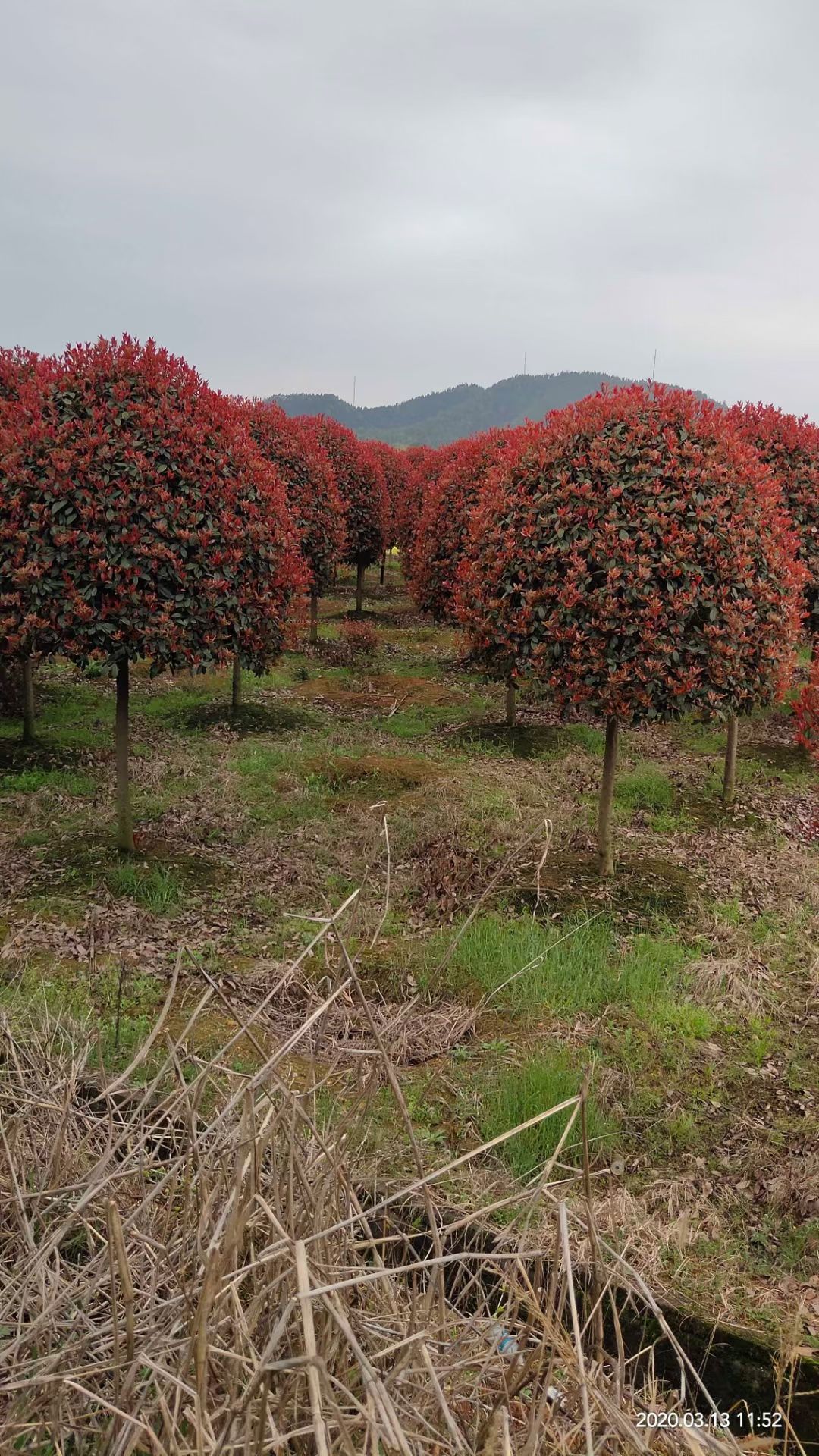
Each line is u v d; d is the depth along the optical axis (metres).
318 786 9.09
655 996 5.38
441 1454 1.73
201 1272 1.85
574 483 6.50
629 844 7.93
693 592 6.13
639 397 6.77
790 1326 2.98
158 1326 1.85
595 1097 4.29
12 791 8.66
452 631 19.34
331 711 12.70
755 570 6.62
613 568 6.13
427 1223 2.86
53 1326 1.94
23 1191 2.27
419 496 20.69
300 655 16.08
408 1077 4.43
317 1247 1.82
